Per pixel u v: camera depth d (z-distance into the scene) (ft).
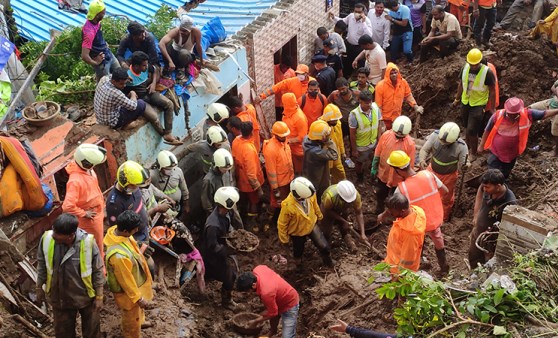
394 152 27.78
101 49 30.73
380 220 27.17
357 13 44.50
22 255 24.25
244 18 40.70
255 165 32.24
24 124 29.43
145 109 29.58
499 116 30.66
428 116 42.93
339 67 43.52
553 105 33.30
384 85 37.19
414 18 48.39
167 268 28.09
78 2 42.55
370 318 24.20
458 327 17.34
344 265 29.48
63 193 28.91
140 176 24.07
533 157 36.06
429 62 44.39
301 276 31.09
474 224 25.39
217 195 26.58
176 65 32.37
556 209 28.45
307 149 31.24
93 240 20.61
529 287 17.70
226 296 28.17
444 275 27.09
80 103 32.96
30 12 41.96
